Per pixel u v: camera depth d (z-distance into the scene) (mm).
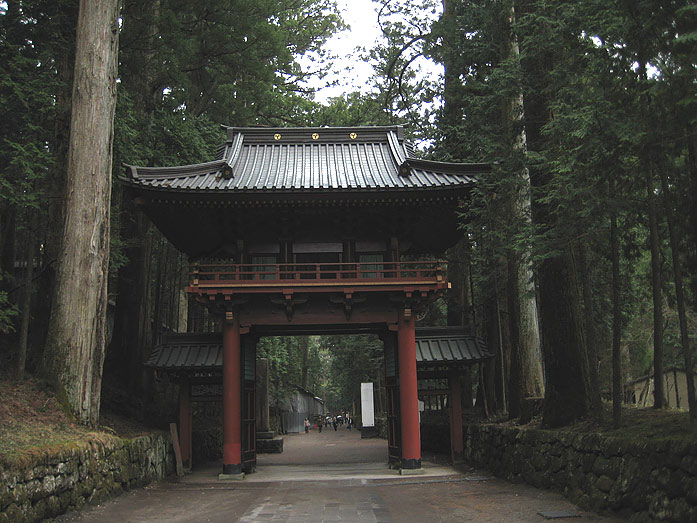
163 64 22953
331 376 81562
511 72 14297
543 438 13109
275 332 20078
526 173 15414
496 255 17688
